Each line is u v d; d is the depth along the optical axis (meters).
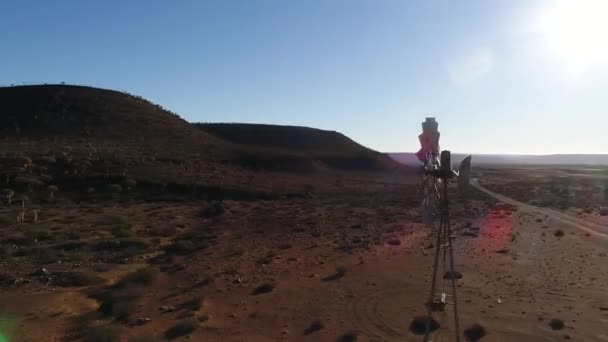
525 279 20.16
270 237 30.03
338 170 109.38
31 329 13.48
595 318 15.14
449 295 17.48
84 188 50.22
